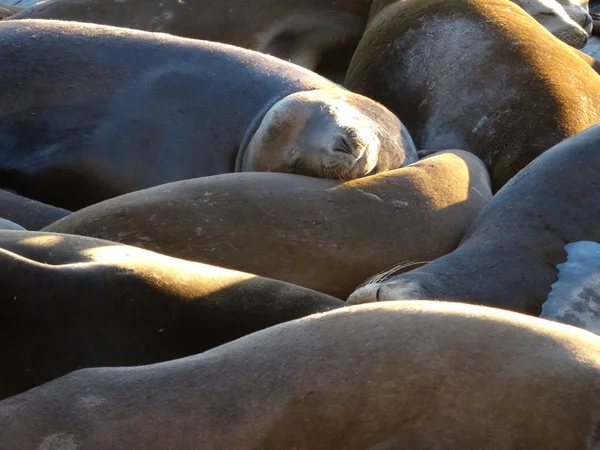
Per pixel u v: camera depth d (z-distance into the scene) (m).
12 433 10.84
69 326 13.30
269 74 24.45
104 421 10.82
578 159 19.39
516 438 9.87
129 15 31.02
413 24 29.31
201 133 23.44
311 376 10.61
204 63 24.22
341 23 33.06
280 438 10.32
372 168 21.38
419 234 19.50
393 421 10.23
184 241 18.14
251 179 19.50
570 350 10.42
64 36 23.98
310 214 18.92
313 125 21.61
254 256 18.20
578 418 9.80
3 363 13.21
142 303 13.70
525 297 17.19
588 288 17.12
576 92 25.34
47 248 14.45
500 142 24.88
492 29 27.52
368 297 16.16
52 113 23.14
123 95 23.38
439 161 22.08
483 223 19.31
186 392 10.87
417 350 10.57
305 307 14.92
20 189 23.20
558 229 18.50
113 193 23.08
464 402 10.16
